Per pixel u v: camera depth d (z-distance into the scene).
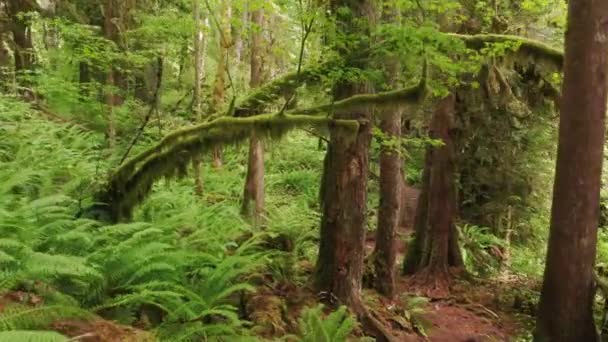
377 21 5.52
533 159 11.34
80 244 4.83
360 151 6.17
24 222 4.70
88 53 7.78
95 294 4.41
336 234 6.33
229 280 5.62
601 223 13.59
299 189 14.80
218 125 5.75
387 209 8.16
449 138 9.68
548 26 9.84
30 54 12.95
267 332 5.25
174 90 12.37
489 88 10.01
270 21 9.63
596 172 6.20
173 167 6.04
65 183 6.77
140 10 9.46
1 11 12.63
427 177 10.16
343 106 5.58
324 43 5.54
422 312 8.03
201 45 11.37
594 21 5.96
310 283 6.54
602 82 6.05
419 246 10.18
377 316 7.09
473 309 8.95
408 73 6.21
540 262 11.73
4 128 8.77
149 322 4.53
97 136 10.25
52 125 10.02
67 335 3.59
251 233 7.73
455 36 6.45
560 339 6.36
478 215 11.62
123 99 11.25
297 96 6.28
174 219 6.40
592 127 6.10
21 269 3.93
